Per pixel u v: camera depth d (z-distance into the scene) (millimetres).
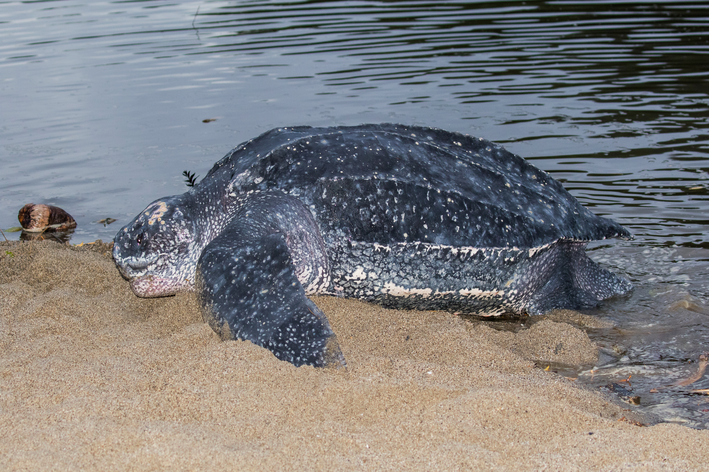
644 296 4312
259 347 3135
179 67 10789
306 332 3156
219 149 7199
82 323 3576
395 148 3932
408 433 2547
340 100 8914
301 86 9625
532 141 7285
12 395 2795
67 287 4188
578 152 6941
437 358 3355
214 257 3426
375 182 3723
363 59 11109
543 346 3621
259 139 4191
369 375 3000
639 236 5164
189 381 2865
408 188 3752
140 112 8578
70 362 3111
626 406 3014
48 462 2299
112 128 7992
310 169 3773
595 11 14453
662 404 3029
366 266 3734
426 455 2391
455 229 3793
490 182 4055
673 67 10164
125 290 4152
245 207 3752
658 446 2453
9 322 3594
